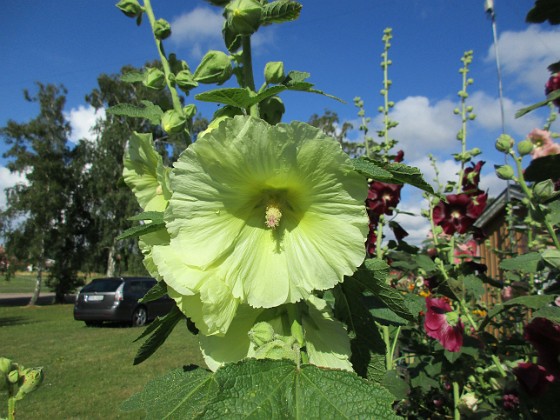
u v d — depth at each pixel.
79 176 26.50
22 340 11.34
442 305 2.50
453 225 2.75
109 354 9.46
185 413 0.96
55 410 5.91
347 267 1.00
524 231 3.36
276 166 0.97
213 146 0.96
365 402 0.83
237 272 1.03
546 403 2.05
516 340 2.36
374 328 1.26
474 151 2.80
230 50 1.33
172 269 1.00
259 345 1.00
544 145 2.41
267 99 1.28
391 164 1.04
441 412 3.24
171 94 1.46
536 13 1.90
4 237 25.41
